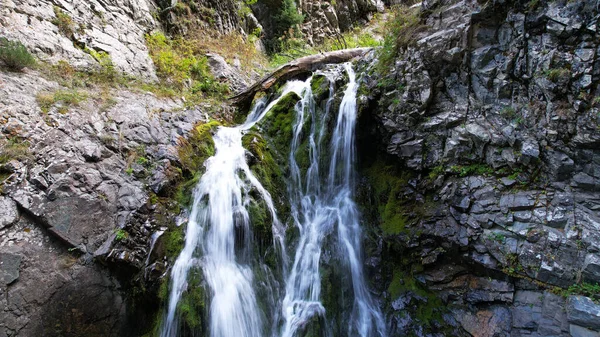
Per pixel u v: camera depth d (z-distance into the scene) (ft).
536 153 15.64
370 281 19.17
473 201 17.06
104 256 15.11
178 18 34.88
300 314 17.13
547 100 15.69
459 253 16.84
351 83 23.59
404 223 19.02
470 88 18.34
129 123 20.31
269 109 25.17
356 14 59.06
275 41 48.06
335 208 21.65
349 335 17.70
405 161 19.88
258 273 17.74
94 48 24.57
